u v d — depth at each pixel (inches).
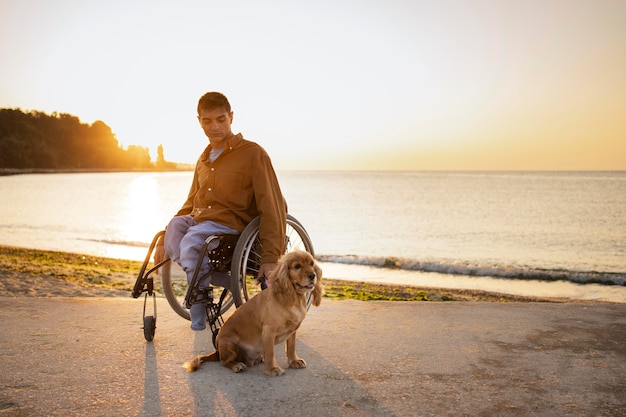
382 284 493.0
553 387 123.8
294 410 110.4
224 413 108.7
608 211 1781.5
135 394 119.0
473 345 158.4
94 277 422.0
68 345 156.9
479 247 950.4
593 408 111.9
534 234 1148.5
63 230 1145.4
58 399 115.7
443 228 1270.9
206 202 166.6
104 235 1063.6
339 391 121.3
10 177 5595.5
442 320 190.1
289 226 183.2
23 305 209.8
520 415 108.3
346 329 178.4
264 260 156.4
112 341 162.2
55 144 7760.8
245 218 165.3
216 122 163.0
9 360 142.1
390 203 2273.6
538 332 172.4
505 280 577.3
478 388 123.2
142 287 160.4
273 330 131.6
